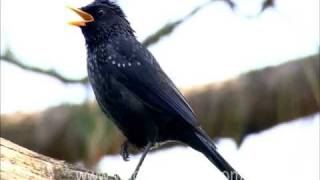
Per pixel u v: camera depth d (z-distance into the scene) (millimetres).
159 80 10695
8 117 13906
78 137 13773
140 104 10555
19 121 13883
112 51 10836
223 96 14000
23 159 8094
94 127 13711
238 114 14008
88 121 13734
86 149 13773
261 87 14008
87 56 11094
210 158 10211
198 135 10336
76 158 14023
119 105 10609
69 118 13812
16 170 8000
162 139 10656
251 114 14023
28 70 14008
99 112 13773
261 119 14109
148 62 10859
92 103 13805
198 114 14055
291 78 14008
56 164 8352
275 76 14055
